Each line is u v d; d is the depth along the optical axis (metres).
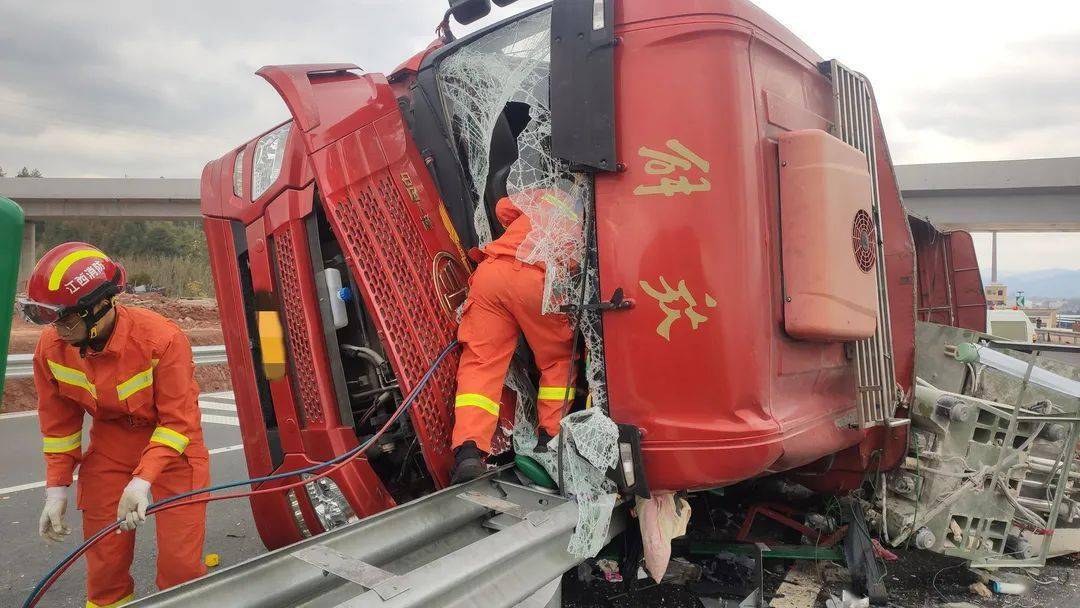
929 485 3.69
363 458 3.00
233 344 3.35
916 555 3.97
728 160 2.49
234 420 8.71
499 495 2.68
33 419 8.50
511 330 2.89
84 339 2.52
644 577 3.25
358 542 2.19
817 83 3.21
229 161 3.44
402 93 3.63
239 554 4.11
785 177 2.69
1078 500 4.09
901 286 3.77
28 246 35.84
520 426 3.03
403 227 3.07
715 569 3.51
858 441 3.29
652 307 2.55
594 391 2.73
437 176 3.41
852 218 2.86
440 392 2.97
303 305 3.04
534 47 3.10
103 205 35.69
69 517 4.68
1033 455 4.07
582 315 2.76
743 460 2.45
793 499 3.94
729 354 2.48
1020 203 27.06
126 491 2.43
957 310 7.66
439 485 2.87
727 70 2.52
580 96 2.65
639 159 2.57
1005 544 3.66
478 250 3.12
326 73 3.17
